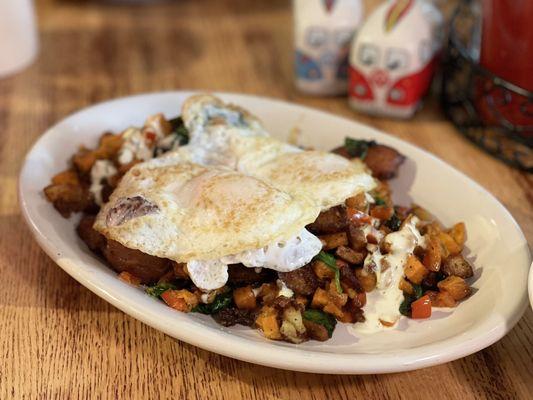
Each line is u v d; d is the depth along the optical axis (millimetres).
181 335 244
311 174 289
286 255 267
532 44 376
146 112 387
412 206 332
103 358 270
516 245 278
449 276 283
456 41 471
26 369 264
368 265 281
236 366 267
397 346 256
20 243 334
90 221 307
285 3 640
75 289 306
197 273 264
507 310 247
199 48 556
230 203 269
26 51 513
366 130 363
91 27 588
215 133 324
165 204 275
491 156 411
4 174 387
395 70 425
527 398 253
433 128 443
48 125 443
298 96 487
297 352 236
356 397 255
